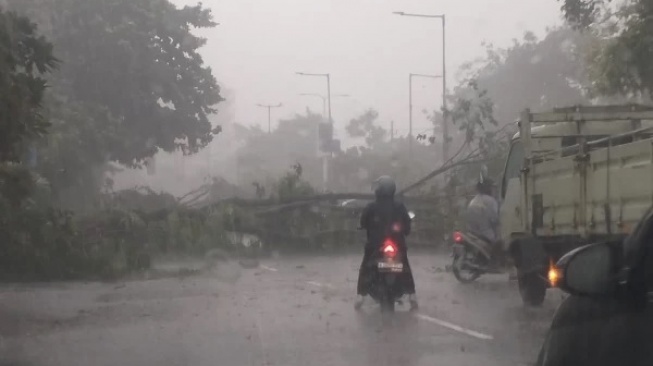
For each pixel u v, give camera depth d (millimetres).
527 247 12664
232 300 14008
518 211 13195
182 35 39812
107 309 13172
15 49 12031
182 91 40094
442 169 24062
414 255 23250
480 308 12617
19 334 10773
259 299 14062
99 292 15695
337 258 23047
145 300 14266
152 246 21781
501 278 17297
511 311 12266
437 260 21656
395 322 11258
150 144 40062
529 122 12953
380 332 10461
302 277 17828
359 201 30000
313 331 10625
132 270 18672
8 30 11617
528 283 12672
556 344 4484
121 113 39000
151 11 39281
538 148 13242
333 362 8680
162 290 15797
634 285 4172
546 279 12273
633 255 4223
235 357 9039
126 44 37531
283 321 11531
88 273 18141
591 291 4238
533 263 12523
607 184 10094
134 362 8883
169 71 39438
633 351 4082
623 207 9688
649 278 4156
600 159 10273
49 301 14312
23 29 12234
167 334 10641
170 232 22188
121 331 10945
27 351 9617
